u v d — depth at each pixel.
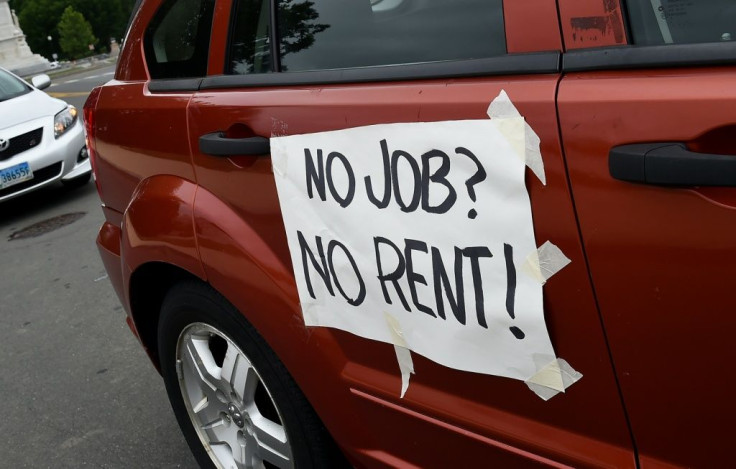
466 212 1.35
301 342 1.81
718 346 1.10
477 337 1.40
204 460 2.41
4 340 4.21
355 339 1.69
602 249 1.19
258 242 1.86
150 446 2.94
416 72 1.45
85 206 6.99
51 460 2.95
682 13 1.17
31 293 4.91
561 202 1.22
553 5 1.27
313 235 1.68
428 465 1.66
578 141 1.19
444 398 1.54
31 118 7.05
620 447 1.29
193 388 2.37
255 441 2.17
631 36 1.19
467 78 1.37
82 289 4.84
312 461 1.98
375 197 1.51
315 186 1.64
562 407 1.34
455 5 1.44
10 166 6.76
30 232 6.42
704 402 1.14
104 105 2.44
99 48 69.12
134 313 2.49
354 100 1.54
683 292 1.12
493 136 1.29
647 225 1.13
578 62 1.22
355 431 1.79
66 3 65.44
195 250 2.00
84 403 3.36
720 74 1.08
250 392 2.12
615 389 1.25
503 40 1.35
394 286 1.52
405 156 1.43
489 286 1.35
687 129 1.08
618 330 1.21
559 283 1.26
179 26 2.18
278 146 1.71
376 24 1.59
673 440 1.20
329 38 1.69
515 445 1.42
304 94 1.67
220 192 1.94
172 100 2.09
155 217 2.12
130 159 2.29
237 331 2.01
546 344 1.30
